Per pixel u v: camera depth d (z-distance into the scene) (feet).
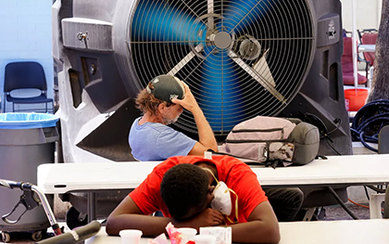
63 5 18.43
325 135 18.99
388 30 27.37
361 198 22.33
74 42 18.19
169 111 14.73
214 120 18.75
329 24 19.24
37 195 11.41
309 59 18.56
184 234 9.30
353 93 31.99
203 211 10.24
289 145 14.62
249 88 19.06
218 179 10.98
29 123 18.62
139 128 14.79
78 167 14.79
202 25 17.62
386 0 27.40
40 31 38.09
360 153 24.44
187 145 14.49
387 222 11.37
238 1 18.33
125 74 17.87
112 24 17.88
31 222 18.74
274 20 18.28
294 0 18.34
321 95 19.57
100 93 18.43
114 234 10.85
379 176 14.08
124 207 11.04
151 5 17.44
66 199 18.17
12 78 37.35
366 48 35.91
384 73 27.66
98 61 18.24
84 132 18.29
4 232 18.86
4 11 37.52
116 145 18.33
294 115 19.25
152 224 10.56
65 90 18.80
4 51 37.83
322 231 10.85
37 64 37.70
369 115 26.94
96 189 13.50
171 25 17.78
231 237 10.02
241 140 14.90
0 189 18.52
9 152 18.66
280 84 19.11
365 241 10.28
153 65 18.53
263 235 10.15
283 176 13.84
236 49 18.10
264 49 18.06
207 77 18.47
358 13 49.42
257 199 10.57
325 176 13.91
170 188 9.89
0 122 18.51
